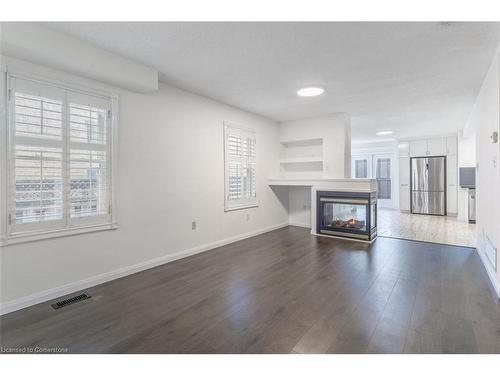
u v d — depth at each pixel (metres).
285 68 2.88
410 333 1.87
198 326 1.98
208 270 3.16
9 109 2.14
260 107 4.48
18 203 2.21
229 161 4.40
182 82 3.33
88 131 2.64
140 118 3.12
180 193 3.62
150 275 3.01
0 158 2.11
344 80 3.20
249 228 4.88
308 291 2.57
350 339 1.81
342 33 2.17
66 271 2.53
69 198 2.52
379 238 4.69
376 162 8.91
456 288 2.61
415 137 7.45
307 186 5.59
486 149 3.06
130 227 3.05
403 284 2.71
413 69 2.88
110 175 2.84
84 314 2.15
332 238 4.72
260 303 2.33
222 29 2.14
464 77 3.09
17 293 2.23
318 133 5.12
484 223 3.23
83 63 2.35
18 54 2.12
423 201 7.45
